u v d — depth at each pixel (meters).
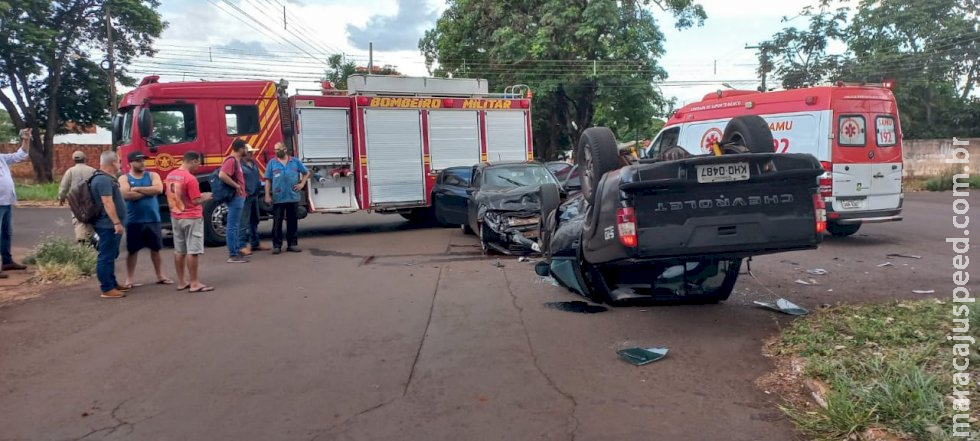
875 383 4.25
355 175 13.85
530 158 15.87
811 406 4.32
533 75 28.25
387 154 14.10
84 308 7.35
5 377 5.16
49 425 4.27
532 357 5.47
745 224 5.45
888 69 30.53
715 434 3.98
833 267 9.10
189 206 8.12
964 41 29.28
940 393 4.05
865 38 32.25
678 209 5.43
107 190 7.63
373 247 12.01
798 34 33.41
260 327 6.51
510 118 15.56
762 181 5.45
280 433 4.09
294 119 13.13
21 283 8.74
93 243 10.55
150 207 8.32
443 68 31.56
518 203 10.77
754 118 6.45
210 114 12.19
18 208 21.88
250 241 11.50
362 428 4.15
